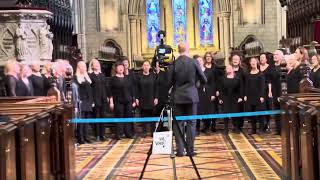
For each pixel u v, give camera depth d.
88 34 31.30
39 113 6.85
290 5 25.48
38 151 6.71
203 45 33.38
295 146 7.72
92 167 10.66
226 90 14.79
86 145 13.65
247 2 32.22
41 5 19.38
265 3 31.95
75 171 9.57
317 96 8.31
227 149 12.41
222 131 15.52
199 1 33.31
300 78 13.06
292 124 7.95
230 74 14.79
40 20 15.49
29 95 12.18
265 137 14.20
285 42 21.73
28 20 15.30
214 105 15.09
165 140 8.12
